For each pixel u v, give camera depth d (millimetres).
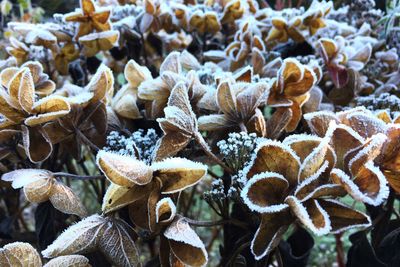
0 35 573
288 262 344
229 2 447
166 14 455
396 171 265
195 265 260
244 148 287
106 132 346
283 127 317
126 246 273
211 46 516
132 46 476
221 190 295
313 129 282
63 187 297
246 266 327
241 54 414
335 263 705
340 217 249
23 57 429
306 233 365
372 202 232
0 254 252
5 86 329
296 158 254
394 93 424
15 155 333
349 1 540
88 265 268
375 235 328
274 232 250
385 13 556
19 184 282
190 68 397
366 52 402
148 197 273
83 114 328
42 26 414
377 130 270
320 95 362
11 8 592
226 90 300
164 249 274
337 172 242
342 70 398
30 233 382
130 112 347
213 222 294
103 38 394
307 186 247
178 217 275
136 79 356
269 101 318
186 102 288
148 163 302
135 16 471
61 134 325
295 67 309
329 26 448
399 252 323
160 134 364
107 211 269
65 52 421
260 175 249
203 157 326
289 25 428
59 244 260
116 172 254
